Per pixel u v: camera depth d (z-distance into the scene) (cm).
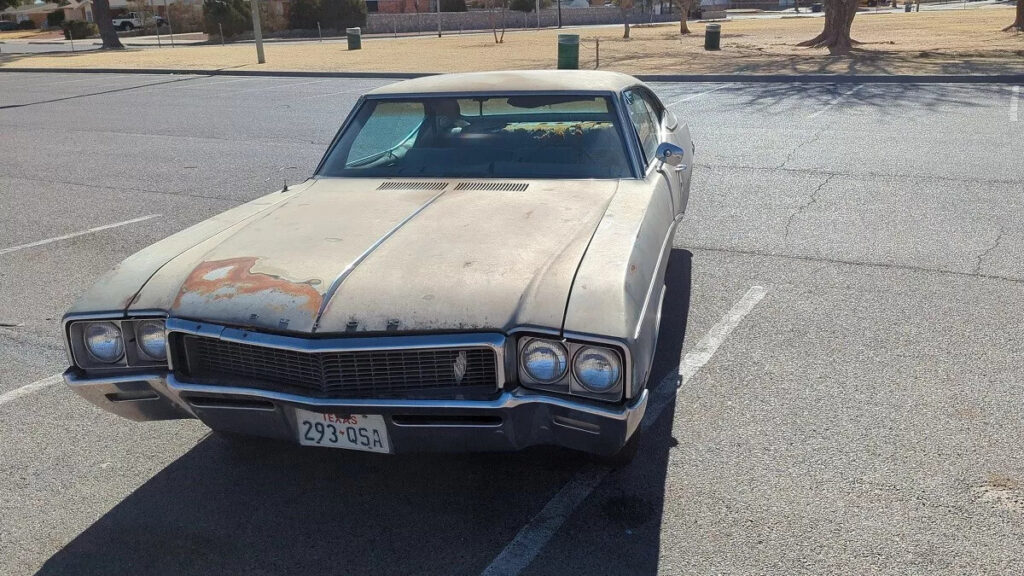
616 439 265
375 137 432
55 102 1842
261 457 351
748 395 388
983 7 7088
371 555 283
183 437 370
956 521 289
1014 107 1259
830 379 402
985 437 345
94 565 282
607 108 412
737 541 283
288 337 271
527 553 281
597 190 376
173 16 6438
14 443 366
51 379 432
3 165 1070
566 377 265
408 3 7050
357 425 275
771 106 1363
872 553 274
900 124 1141
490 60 2548
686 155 565
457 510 307
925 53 2223
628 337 258
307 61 2803
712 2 9288
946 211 698
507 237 318
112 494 325
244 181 925
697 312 495
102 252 663
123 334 294
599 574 269
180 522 305
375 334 267
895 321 471
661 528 292
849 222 677
